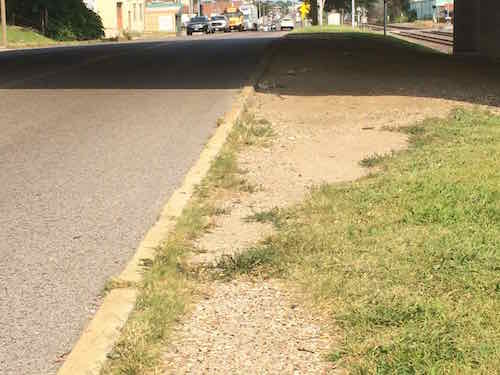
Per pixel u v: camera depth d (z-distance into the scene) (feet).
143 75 64.08
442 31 261.65
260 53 88.38
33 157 30.68
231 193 25.04
